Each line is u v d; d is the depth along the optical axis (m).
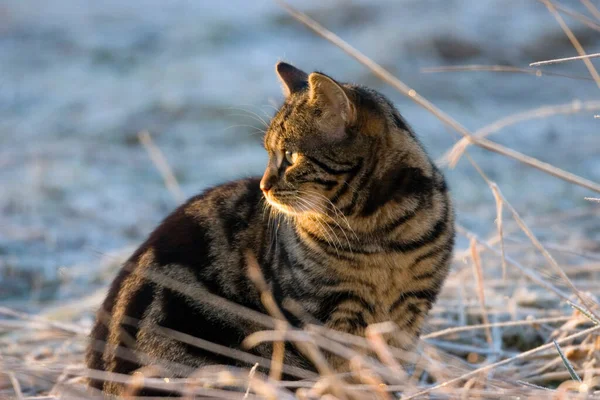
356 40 29.14
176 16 36.59
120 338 7.90
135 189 17.06
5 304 11.55
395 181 7.83
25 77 28.56
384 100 8.27
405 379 6.93
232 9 36.88
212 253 8.13
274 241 7.99
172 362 7.73
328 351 7.74
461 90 24.67
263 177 8.29
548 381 8.41
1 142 21.20
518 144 20.09
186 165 18.61
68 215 15.41
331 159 7.94
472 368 8.34
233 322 7.89
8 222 14.85
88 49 31.75
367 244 7.73
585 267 10.09
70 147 20.25
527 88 25.34
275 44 30.09
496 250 9.62
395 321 8.02
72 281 12.41
